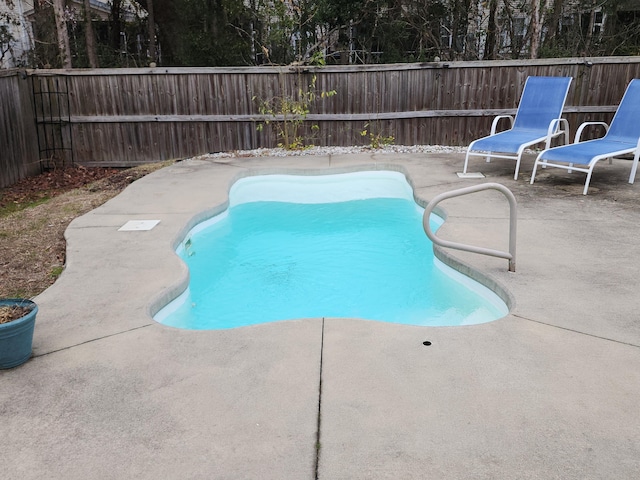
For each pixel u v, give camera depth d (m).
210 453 2.05
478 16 14.04
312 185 7.41
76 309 3.29
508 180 6.46
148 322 3.12
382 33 13.30
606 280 3.58
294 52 12.97
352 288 4.41
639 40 13.52
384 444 2.08
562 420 2.21
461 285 4.02
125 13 15.15
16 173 7.80
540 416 2.23
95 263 4.05
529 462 1.97
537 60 8.23
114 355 2.77
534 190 5.97
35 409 2.34
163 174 7.23
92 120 8.53
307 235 5.84
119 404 2.37
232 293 4.34
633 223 4.75
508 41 14.52
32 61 13.12
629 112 6.35
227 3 11.66
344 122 8.77
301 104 8.54
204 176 7.03
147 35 14.94
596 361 2.64
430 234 3.46
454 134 8.80
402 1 13.15
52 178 8.08
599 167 7.07
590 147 6.08
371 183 7.61
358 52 13.56
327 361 2.68
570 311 3.16
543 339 2.86
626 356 2.68
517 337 2.88
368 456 2.02
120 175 7.69
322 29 13.29
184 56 11.83
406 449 2.05
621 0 12.95
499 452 2.03
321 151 8.57
